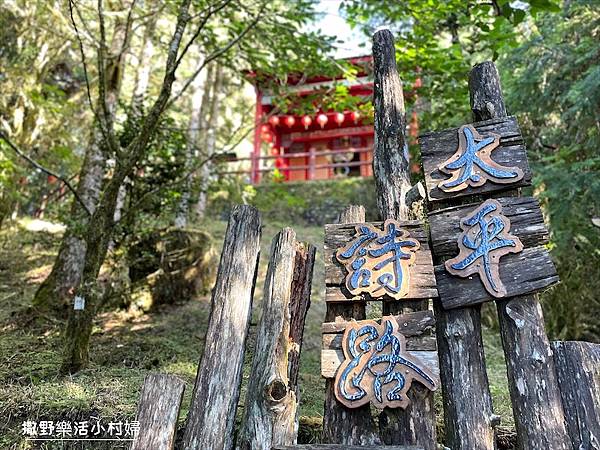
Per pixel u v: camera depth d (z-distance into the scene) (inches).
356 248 100.7
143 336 184.5
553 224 183.0
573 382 90.7
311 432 104.5
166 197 206.1
